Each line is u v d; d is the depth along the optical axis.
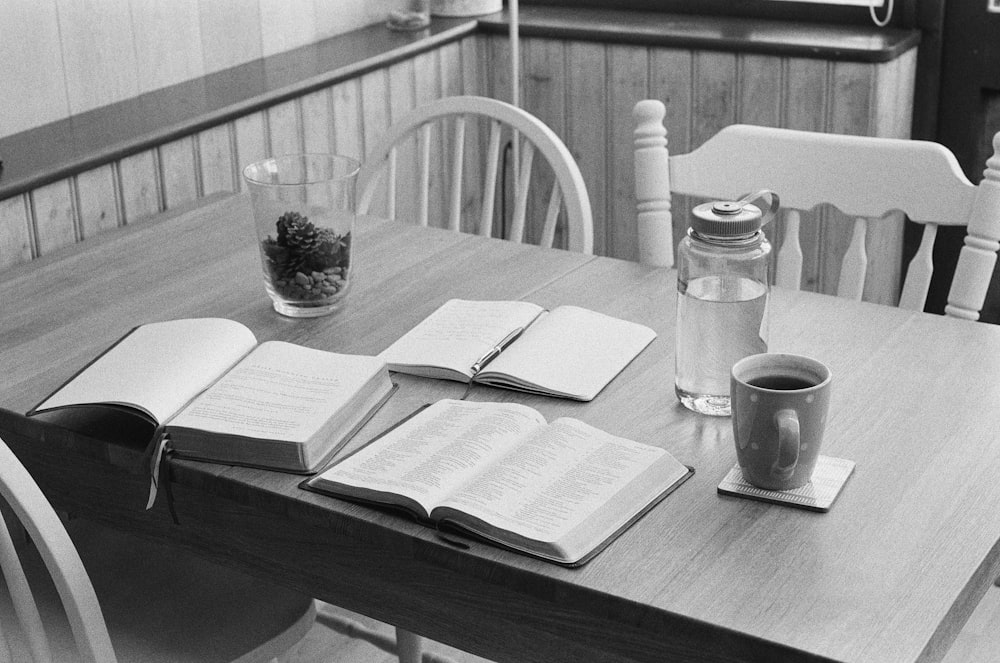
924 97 2.61
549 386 1.24
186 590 1.40
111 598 1.39
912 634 0.86
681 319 1.17
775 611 0.89
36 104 1.98
